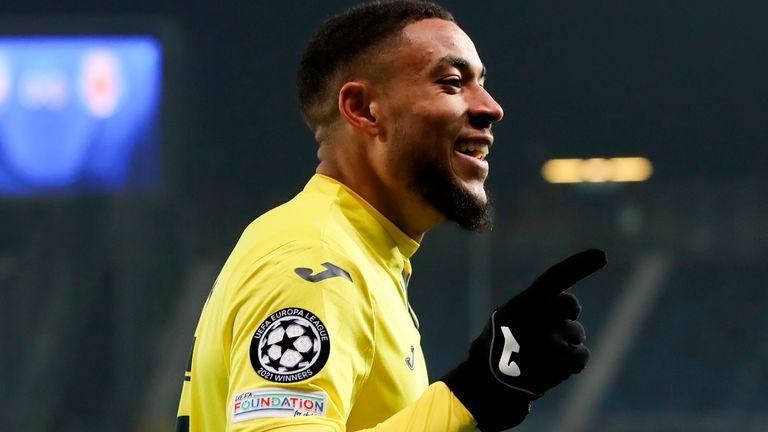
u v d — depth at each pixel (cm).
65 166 7906
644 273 8612
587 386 7975
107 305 7944
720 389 8112
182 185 8412
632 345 8281
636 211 8750
